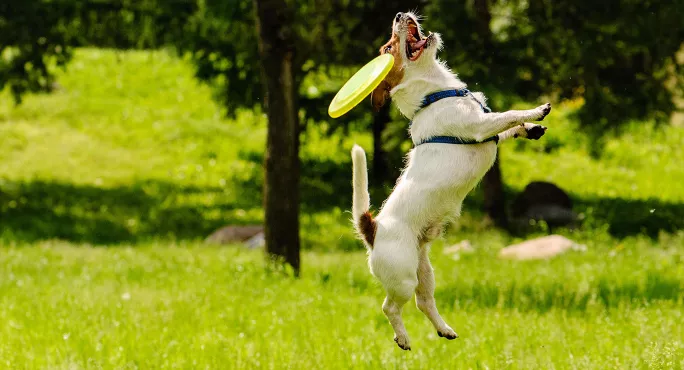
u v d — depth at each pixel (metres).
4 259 15.08
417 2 18.16
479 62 16.56
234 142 31.36
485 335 7.76
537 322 8.40
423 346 7.43
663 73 20.91
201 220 23.36
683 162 29.44
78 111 33.19
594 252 14.94
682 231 18.39
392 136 17.33
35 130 31.44
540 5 18.34
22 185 26.61
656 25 18.28
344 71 22.02
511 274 12.39
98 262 14.76
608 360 6.56
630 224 20.94
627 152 30.08
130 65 37.78
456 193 5.43
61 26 22.91
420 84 5.59
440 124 5.45
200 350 7.38
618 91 20.89
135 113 33.47
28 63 23.58
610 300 9.48
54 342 7.74
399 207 5.46
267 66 12.41
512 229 19.81
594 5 18.12
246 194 26.44
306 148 29.38
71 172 28.48
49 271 13.41
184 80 36.69
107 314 9.15
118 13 22.81
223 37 22.62
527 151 30.03
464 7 16.89
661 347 6.74
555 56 18.66
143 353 7.28
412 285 5.39
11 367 6.94
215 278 12.05
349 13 17.77
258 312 9.31
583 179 27.72
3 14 22.03
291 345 7.53
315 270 13.20
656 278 10.80
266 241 12.66
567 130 30.30
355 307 9.50
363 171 5.55
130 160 29.75
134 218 23.50
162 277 12.40
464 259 14.93
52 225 22.47
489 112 5.58
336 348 7.27
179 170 28.94
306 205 24.70
